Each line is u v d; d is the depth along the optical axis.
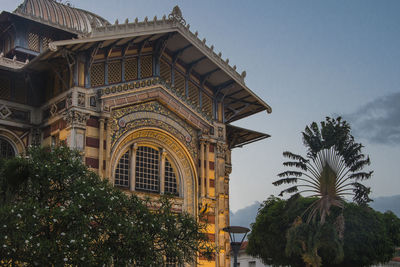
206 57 33.56
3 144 29.83
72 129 28.05
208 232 32.78
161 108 32.59
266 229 44.62
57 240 18.52
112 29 28.81
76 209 18.95
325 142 41.34
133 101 30.91
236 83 35.25
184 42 32.66
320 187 40.72
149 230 22.12
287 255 38.91
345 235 41.72
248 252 47.19
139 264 21.33
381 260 42.75
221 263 32.94
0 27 35.38
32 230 18.25
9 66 31.11
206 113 35.00
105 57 30.27
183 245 23.34
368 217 42.62
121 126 30.27
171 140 32.88
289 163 42.97
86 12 41.09
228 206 39.25
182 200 32.75
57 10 38.62
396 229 44.97
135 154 31.41
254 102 37.03
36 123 30.86
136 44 31.69
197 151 34.00
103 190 20.72
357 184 41.19
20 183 19.81
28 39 35.06
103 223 20.66
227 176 39.94
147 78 32.00
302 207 43.34
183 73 34.41
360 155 41.44
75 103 28.38
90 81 29.41
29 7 37.53
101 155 28.53
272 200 46.72
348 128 41.97
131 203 22.42
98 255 19.81
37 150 21.44
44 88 31.39
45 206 19.33
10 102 30.20
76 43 27.62
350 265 42.31
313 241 38.00
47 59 29.14
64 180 20.45
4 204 19.22
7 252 17.70
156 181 32.31
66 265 18.75
